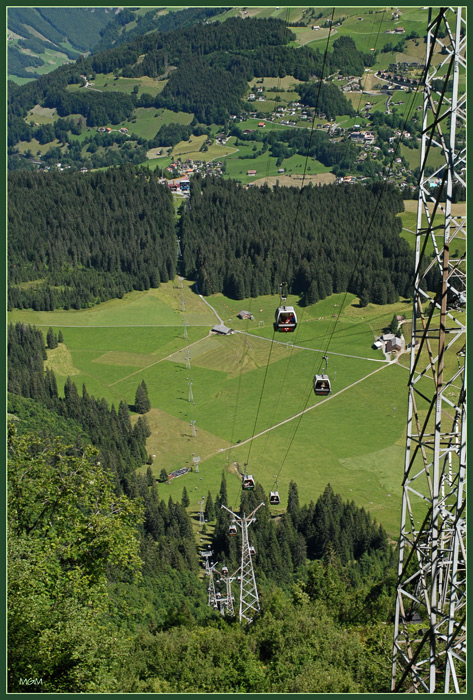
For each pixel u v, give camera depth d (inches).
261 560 6043.3
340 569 5556.1
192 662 2657.5
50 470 2260.1
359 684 2320.4
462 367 1702.8
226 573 5305.1
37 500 2241.6
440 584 1788.9
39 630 1925.4
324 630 2770.7
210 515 7317.9
